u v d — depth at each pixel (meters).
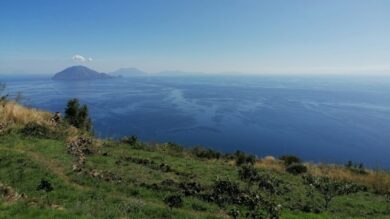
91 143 26.03
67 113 34.00
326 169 31.30
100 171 18.45
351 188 22.52
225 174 22.38
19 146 21.44
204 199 16.64
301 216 15.80
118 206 13.66
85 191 15.12
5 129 24.45
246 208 16.05
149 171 20.16
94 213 12.27
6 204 11.69
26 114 28.27
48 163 18.56
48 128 27.06
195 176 20.72
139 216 13.05
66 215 11.30
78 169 18.06
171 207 14.41
